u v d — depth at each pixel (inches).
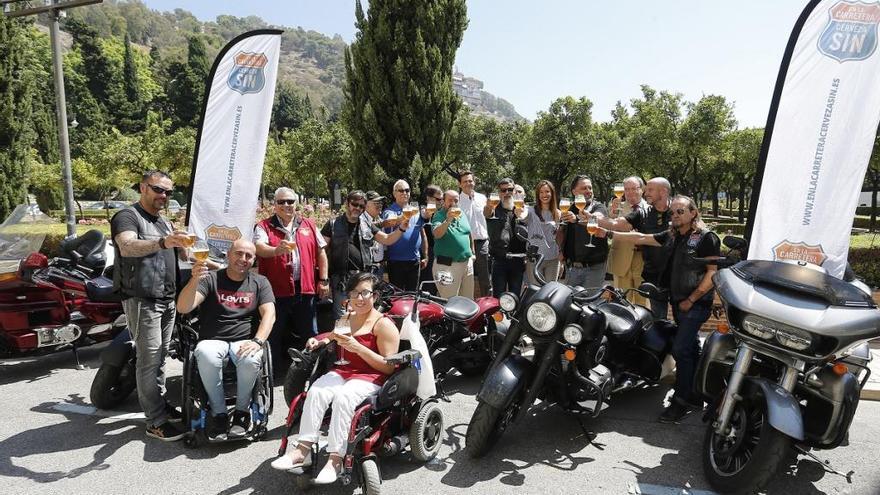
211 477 141.7
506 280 273.3
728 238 169.9
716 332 163.3
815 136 188.7
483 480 140.9
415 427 142.9
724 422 135.0
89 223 1099.9
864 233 730.2
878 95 181.6
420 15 339.6
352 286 145.6
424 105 344.8
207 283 166.1
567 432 171.2
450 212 229.8
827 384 136.7
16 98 546.9
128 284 159.3
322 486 136.9
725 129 1064.2
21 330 206.8
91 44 2947.8
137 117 2886.3
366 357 138.4
